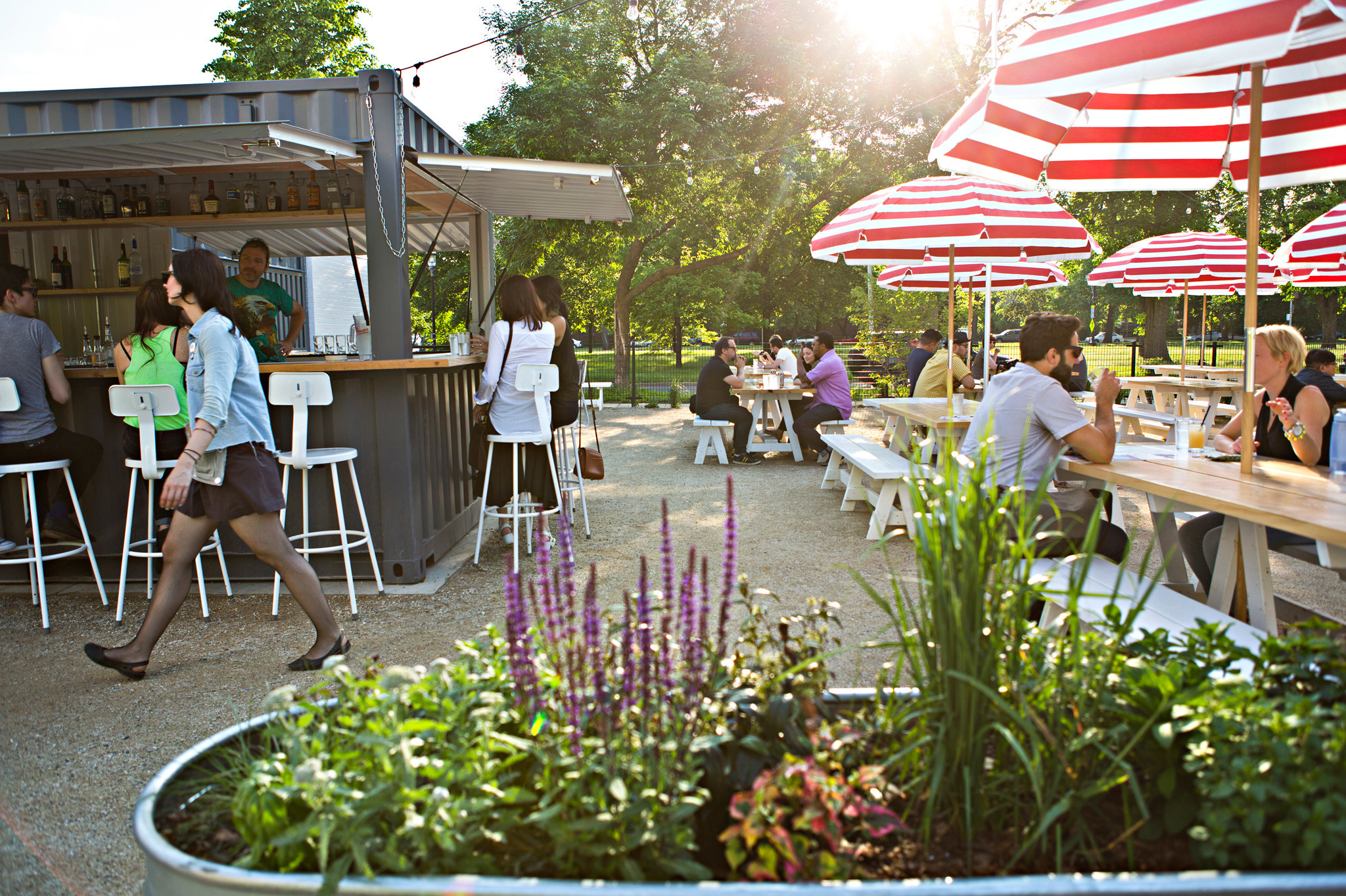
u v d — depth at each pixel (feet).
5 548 14.80
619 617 10.55
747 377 37.86
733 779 5.37
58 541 16.83
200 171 22.34
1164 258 31.17
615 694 5.47
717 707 5.59
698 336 102.63
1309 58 12.73
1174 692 5.32
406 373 16.61
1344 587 15.29
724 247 74.13
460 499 20.72
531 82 59.26
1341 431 9.80
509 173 20.88
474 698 5.67
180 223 23.32
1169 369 42.91
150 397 13.76
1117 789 5.60
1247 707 5.03
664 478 28.58
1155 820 5.24
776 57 60.75
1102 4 9.32
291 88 18.03
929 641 5.74
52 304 26.84
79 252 26.61
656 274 67.51
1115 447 11.89
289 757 5.41
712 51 62.69
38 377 14.98
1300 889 4.11
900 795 5.57
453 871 4.76
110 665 11.68
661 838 4.82
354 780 5.03
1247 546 10.28
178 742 10.09
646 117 58.08
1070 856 5.07
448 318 73.56
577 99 57.06
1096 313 175.42
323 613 12.32
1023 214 17.70
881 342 64.18
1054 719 5.39
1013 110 13.20
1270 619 10.16
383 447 16.60
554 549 19.10
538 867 4.91
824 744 5.50
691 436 40.91
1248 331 11.04
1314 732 4.77
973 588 5.37
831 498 24.58
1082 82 8.85
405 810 4.76
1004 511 5.66
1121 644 6.02
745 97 63.52
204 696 11.44
